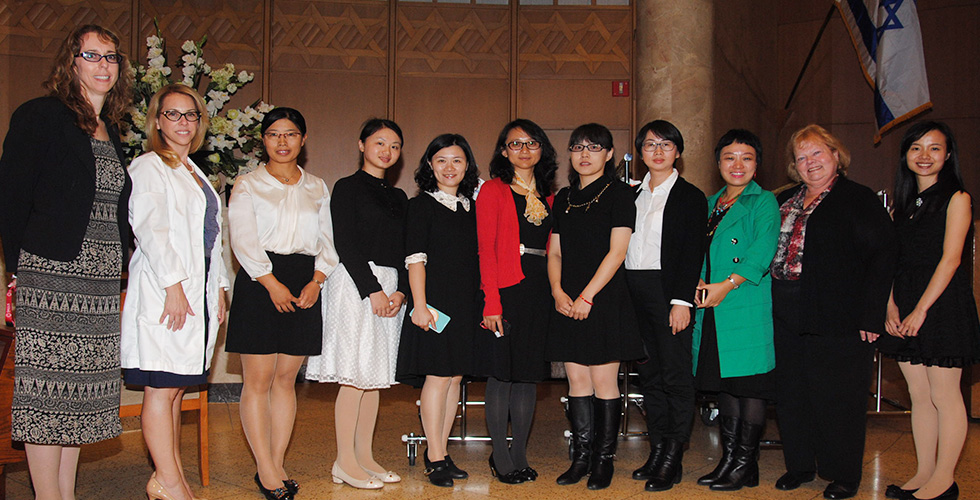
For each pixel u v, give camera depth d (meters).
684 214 2.96
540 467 3.35
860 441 2.91
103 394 2.35
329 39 6.95
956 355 2.77
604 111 7.12
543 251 3.04
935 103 6.74
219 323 2.74
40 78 6.39
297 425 4.13
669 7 5.09
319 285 2.85
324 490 2.95
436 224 2.97
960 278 2.86
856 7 6.65
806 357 2.98
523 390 3.12
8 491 2.91
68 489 2.59
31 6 6.37
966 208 2.83
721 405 3.12
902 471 3.30
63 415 2.25
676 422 3.04
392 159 3.06
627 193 2.99
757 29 7.16
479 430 4.17
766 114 7.45
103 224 2.34
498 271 2.95
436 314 2.90
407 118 7.04
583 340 2.93
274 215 2.77
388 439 3.90
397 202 3.09
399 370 2.95
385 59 7.02
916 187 3.01
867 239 2.85
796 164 3.04
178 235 2.46
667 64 5.10
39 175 2.22
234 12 6.80
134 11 6.57
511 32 7.11
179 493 2.54
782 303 3.02
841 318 2.88
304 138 2.95
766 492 3.00
